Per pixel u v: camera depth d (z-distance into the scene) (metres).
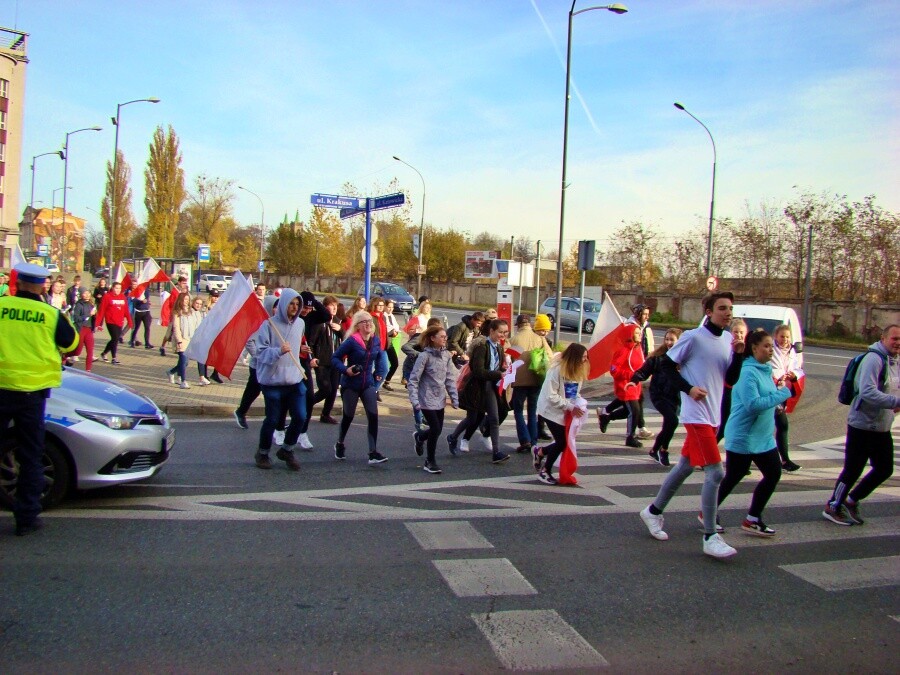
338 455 8.82
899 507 7.34
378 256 69.88
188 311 13.51
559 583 5.00
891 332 6.27
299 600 4.54
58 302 14.95
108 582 4.71
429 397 8.20
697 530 6.32
